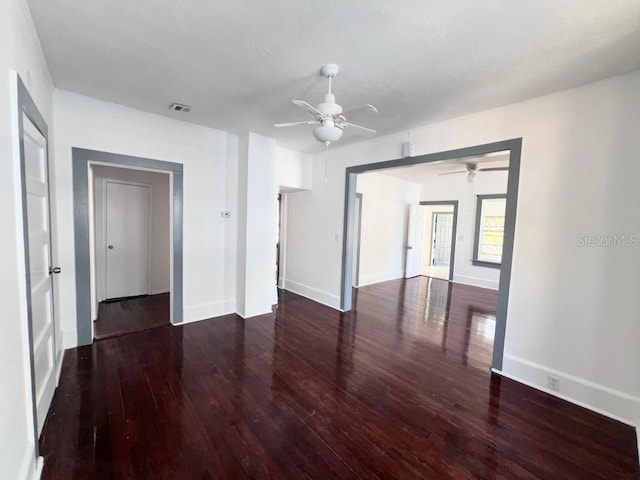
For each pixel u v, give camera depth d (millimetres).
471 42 1829
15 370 1357
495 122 2801
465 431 2004
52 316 2311
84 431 1894
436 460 1755
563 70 2100
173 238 3646
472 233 6555
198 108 3088
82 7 1616
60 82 2586
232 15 1653
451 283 6703
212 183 3896
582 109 2309
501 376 2732
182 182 3637
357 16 1625
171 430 1925
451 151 3145
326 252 4801
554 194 2455
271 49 1980
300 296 5254
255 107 3020
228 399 2270
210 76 2389
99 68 2309
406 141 3594
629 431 2043
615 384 2195
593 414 2215
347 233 4457
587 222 2305
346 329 3781
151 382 2467
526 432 2012
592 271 2289
